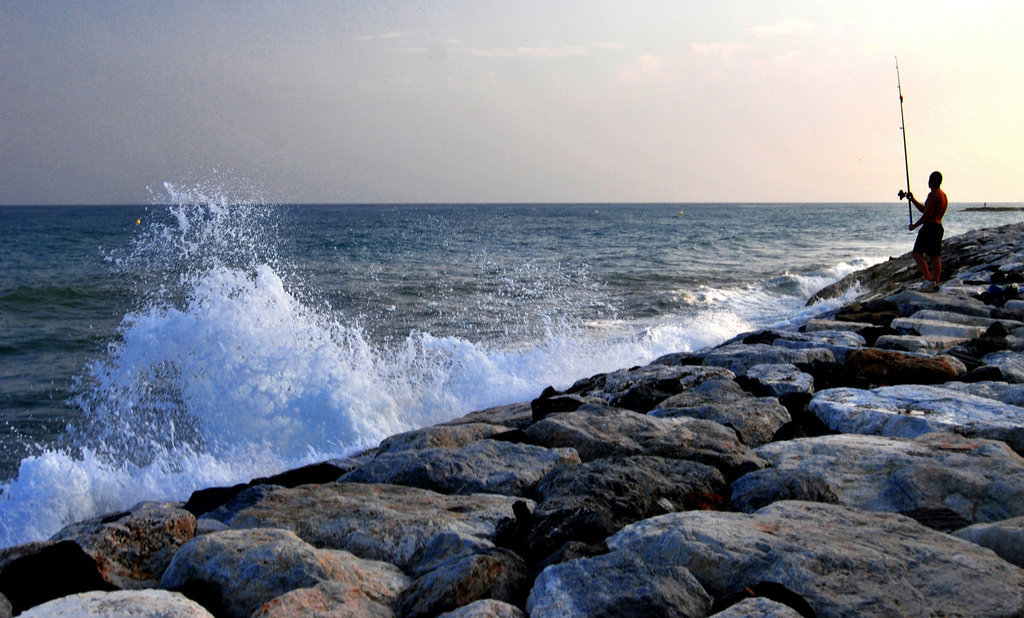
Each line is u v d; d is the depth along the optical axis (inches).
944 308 336.5
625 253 1291.8
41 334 573.0
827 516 112.3
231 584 103.3
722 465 147.9
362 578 106.7
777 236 1910.7
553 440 173.6
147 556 121.7
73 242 1657.2
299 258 1105.4
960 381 211.2
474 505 138.6
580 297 726.5
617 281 887.1
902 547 100.2
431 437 188.9
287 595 94.3
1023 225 757.9
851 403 183.0
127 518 127.4
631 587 91.6
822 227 2509.8
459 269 986.7
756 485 130.6
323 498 143.2
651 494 129.6
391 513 132.3
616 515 120.3
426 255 1199.6
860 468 138.9
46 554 111.8
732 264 1109.7
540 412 214.7
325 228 2154.3
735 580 95.3
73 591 109.0
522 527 117.5
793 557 95.8
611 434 171.6
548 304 675.4
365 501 140.6
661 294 717.3
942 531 113.1
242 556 107.3
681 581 93.5
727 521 109.3
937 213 399.5
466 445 177.6
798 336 296.2
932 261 403.5
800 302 679.1
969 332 281.1
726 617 83.8
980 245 647.1
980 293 381.1
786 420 186.2
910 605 86.6
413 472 157.5
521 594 101.5
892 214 4512.8
